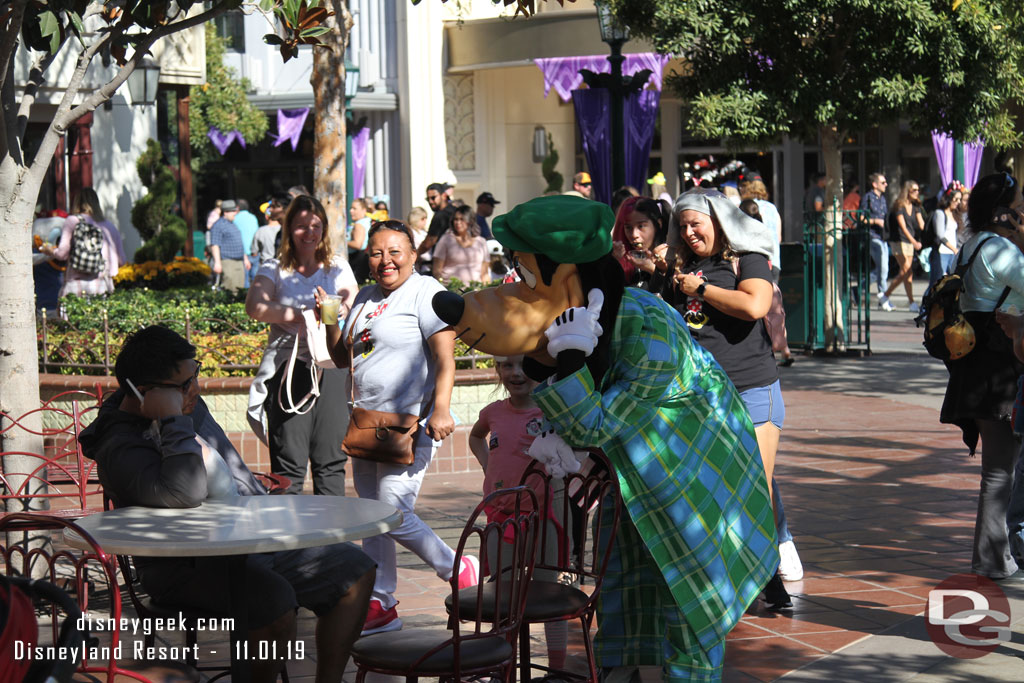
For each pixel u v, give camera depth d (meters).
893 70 14.34
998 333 6.06
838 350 15.28
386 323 5.78
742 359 5.66
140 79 16.84
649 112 15.03
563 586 4.56
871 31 14.05
